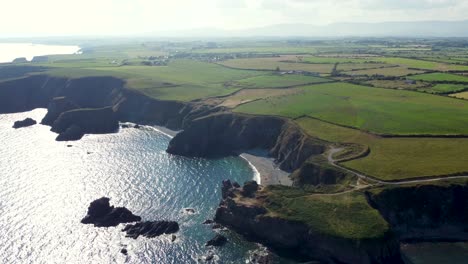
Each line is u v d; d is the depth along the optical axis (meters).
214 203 123.00
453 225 106.12
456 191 108.44
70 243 100.62
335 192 111.12
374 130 152.62
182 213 116.75
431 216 106.50
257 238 103.69
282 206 107.38
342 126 160.88
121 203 122.62
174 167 155.25
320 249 95.88
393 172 117.50
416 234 104.44
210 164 159.62
